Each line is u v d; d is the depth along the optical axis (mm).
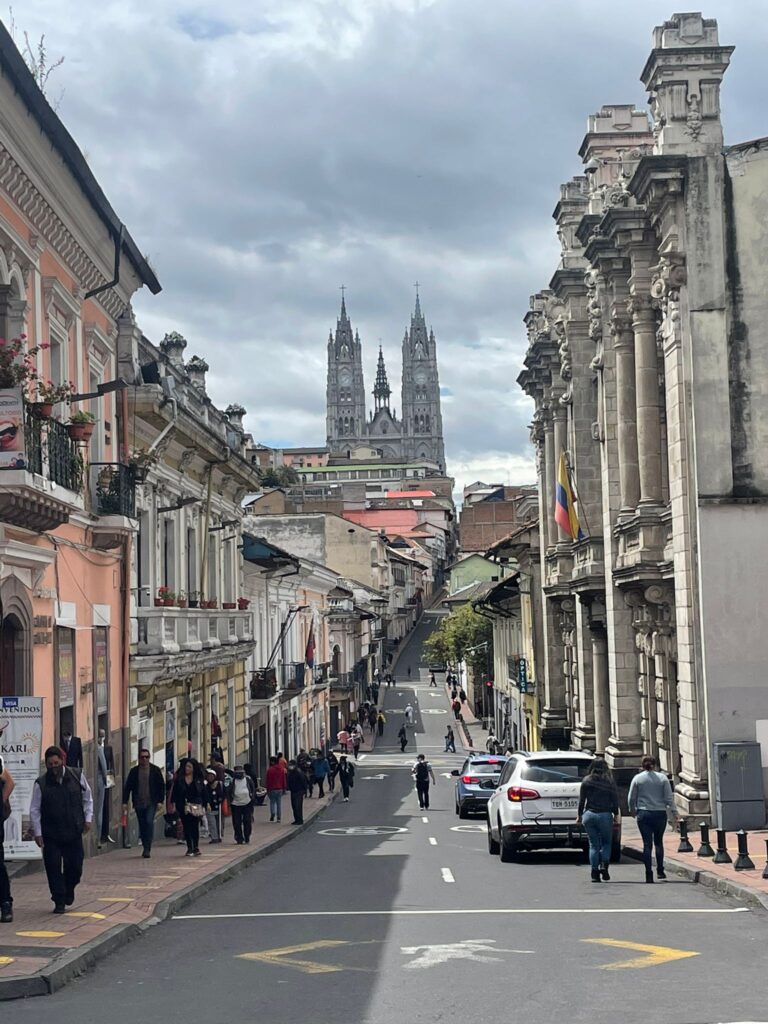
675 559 25734
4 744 15789
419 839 29547
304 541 87625
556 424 40188
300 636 60750
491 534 126938
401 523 183000
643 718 30688
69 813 14367
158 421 28406
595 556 34062
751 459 24875
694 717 24906
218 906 16562
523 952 12195
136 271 25953
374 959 11953
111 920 13844
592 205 32156
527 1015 9461
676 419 25406
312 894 17781
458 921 14461
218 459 35000
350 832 32469
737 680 24531
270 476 135125
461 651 92812
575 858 23188
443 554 191500
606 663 34594
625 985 10523
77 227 21734
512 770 22922
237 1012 9797
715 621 24594
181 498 31859
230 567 41219
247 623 40438
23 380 17531
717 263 25031
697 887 17656
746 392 24938
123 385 19438
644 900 16328
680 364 25312
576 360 36125
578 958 11836
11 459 15969
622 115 33219
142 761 23172
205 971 11594
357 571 112750
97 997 10492
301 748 59625
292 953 12406
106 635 24547
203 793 25000
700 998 9969
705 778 24812
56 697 20766
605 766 18859
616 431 31312
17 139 17938
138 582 28641
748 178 25094
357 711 84312
